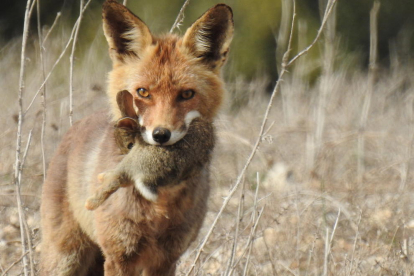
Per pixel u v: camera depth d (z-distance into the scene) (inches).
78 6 1150.3
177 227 302.8
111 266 304.2
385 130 685.9
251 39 1246.3
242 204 330.0
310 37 1212.5
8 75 833.5
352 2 1378.0
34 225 426.3
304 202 461.7
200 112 318.3
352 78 953.5
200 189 308.8
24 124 560.4
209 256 373.7
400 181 538.9
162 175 259.8
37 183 501.0
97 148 326.0
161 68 311.6
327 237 335.0
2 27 1157.7
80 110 587.2
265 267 380.8
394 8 1400.1
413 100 831.7
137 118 276.5
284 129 671.8
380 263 371.2
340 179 551.2
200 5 1222.3
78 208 327.3
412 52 1302.9
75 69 824.3
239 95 849.5
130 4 1203.2
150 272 313.3
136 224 293.1
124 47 334.6
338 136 635.5
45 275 350.0
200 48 329.4
